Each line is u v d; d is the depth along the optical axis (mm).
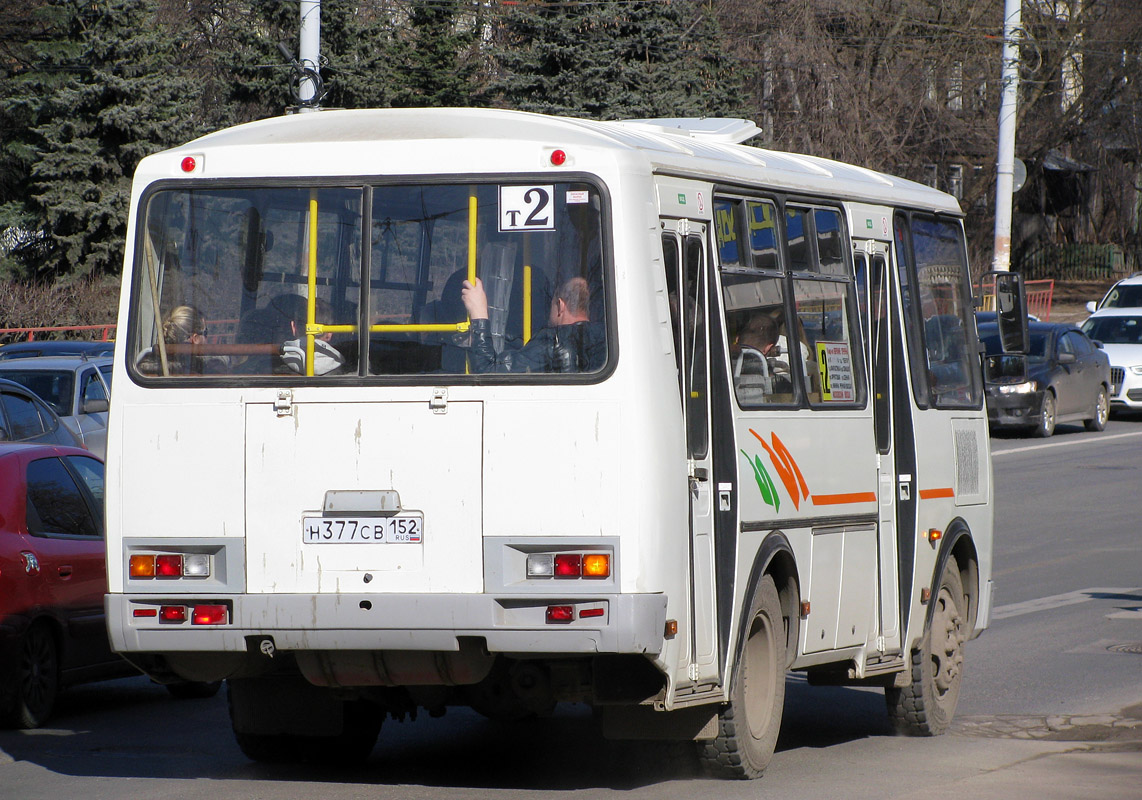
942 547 19750
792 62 88125
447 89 87125
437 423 13914
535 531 13672
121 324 14727
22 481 19328
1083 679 22188
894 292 19109
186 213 14758
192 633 14195
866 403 18078
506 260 14070
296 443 14141
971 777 16125
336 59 82688
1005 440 60000
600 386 13688
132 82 85312
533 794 15086
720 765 15602
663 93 73125
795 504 16312
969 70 96750
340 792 15164
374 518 13961
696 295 14953
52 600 19078
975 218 109750
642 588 13531
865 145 89500
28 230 86688
